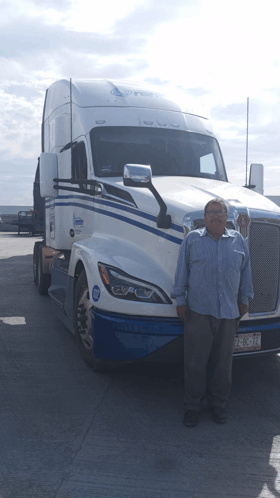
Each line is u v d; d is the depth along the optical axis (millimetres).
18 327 6797
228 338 3758
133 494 2854
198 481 2994
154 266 4289
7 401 4207
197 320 3691
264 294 4309
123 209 4805
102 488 2910
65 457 3262
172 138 6000
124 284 4184
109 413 3982
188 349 3771
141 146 5797
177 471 3104
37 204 11992
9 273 12609
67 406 4117
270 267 4328
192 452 3346
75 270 5418
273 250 4344
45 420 3836
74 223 6090
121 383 4676
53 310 7949
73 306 5387
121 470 3105
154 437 3564
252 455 3316
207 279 3643
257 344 4273
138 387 4578
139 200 4625
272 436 3604
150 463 3195
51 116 7332
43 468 3123
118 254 4539
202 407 3887
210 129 6473
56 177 6406
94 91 6191
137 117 5996
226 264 3639
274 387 4613
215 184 5176
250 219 4184
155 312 4043
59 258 6945
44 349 5758
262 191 6523
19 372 4953
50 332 6539
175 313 4031
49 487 2912
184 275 3713
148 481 2988
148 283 4133
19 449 3365
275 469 3145
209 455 3307
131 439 3527
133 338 4102
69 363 5254
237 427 3750
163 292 4090
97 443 3461
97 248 4809
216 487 2934
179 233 4137
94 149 5629
